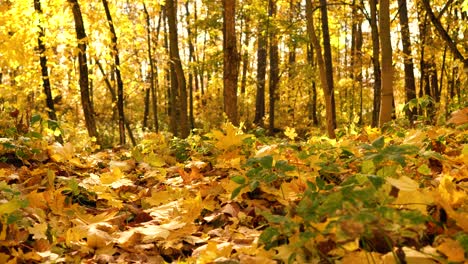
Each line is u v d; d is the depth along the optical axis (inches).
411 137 150.8
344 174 130.1
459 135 167.3
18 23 475.5
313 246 74.2
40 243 96.6
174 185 158.7
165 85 1261.1
